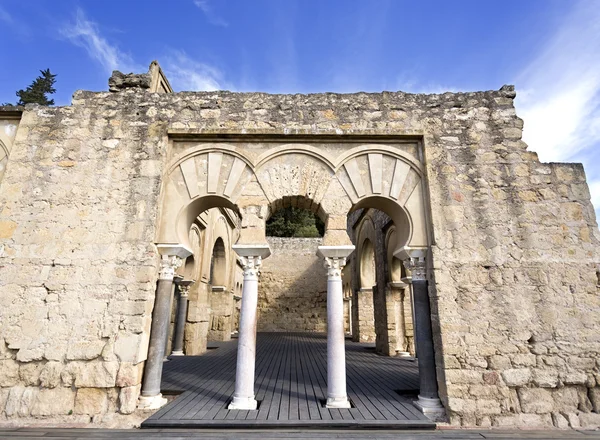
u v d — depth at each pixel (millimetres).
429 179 5332
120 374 4539
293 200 5727
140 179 5359
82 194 5293
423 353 4863
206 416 4324
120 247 5047
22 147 5512
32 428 4230
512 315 4746
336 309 5020
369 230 12125
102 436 3904
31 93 21062
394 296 9898
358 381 6234
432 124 5629
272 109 5777
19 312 4754
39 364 4617
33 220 5152
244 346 4844
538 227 5102
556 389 4500
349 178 5531
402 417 4348
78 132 5613
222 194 5457
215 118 5719
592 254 4980
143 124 5664
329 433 3992
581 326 4699
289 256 20562
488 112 5684
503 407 4410
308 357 9125
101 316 4762
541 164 5383
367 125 5660
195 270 10039
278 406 4719
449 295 4828
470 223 5129
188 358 8852
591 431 4203
